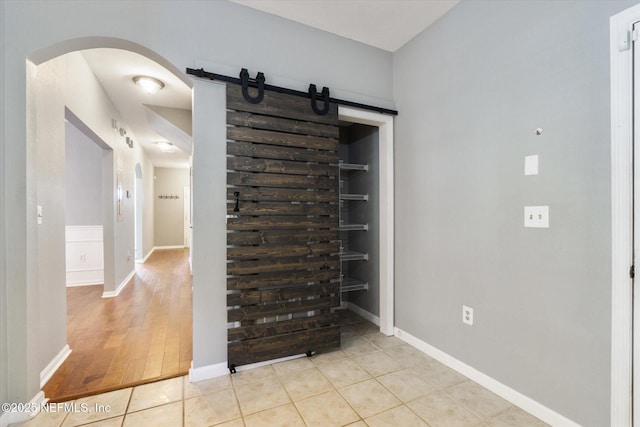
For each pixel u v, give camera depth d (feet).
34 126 5.83
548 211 5.40
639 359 4.38
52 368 7.12
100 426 5.32
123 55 9.21
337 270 8.18
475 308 6.74
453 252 7.29
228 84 7.03
